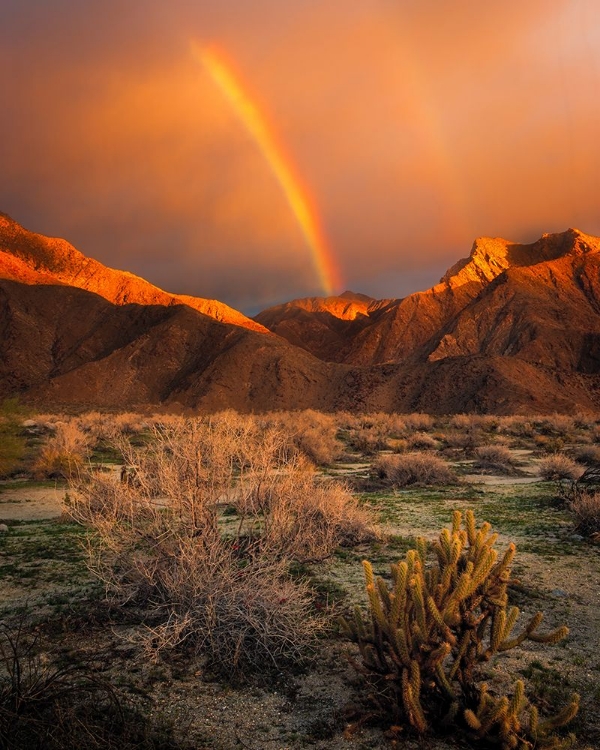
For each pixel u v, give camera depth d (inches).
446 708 159.5
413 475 705.6
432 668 156.1
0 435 769.6
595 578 295.4
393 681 161.2
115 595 251.1
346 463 994.1
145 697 175.9
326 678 192.1
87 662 197.2
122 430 1350.9
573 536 388.8
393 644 159.2
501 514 476.4
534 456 1097.4
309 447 941.2
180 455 245.4
